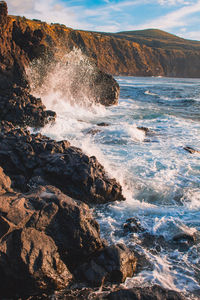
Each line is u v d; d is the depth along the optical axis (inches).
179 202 274.2
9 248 147.1
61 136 498.0
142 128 571.5
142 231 221.1
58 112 789.2
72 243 173.8
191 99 1160.8
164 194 286.5
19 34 804.0
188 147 442.0
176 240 210.7
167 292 152.3
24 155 287.4
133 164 360.5
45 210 170.1
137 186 301.4
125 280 167.9
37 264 148.0
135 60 6530.5
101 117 749.3
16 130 348.8
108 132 531.2
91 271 166.6
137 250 198.5
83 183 263.0
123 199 281.0
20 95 594.2
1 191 178.9
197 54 7278.5
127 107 964.6
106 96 1011.3
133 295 148.9
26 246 149.0
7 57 756.0
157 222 233.9
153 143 476.4
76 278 166.9
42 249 154.9
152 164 363.6
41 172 277.3
